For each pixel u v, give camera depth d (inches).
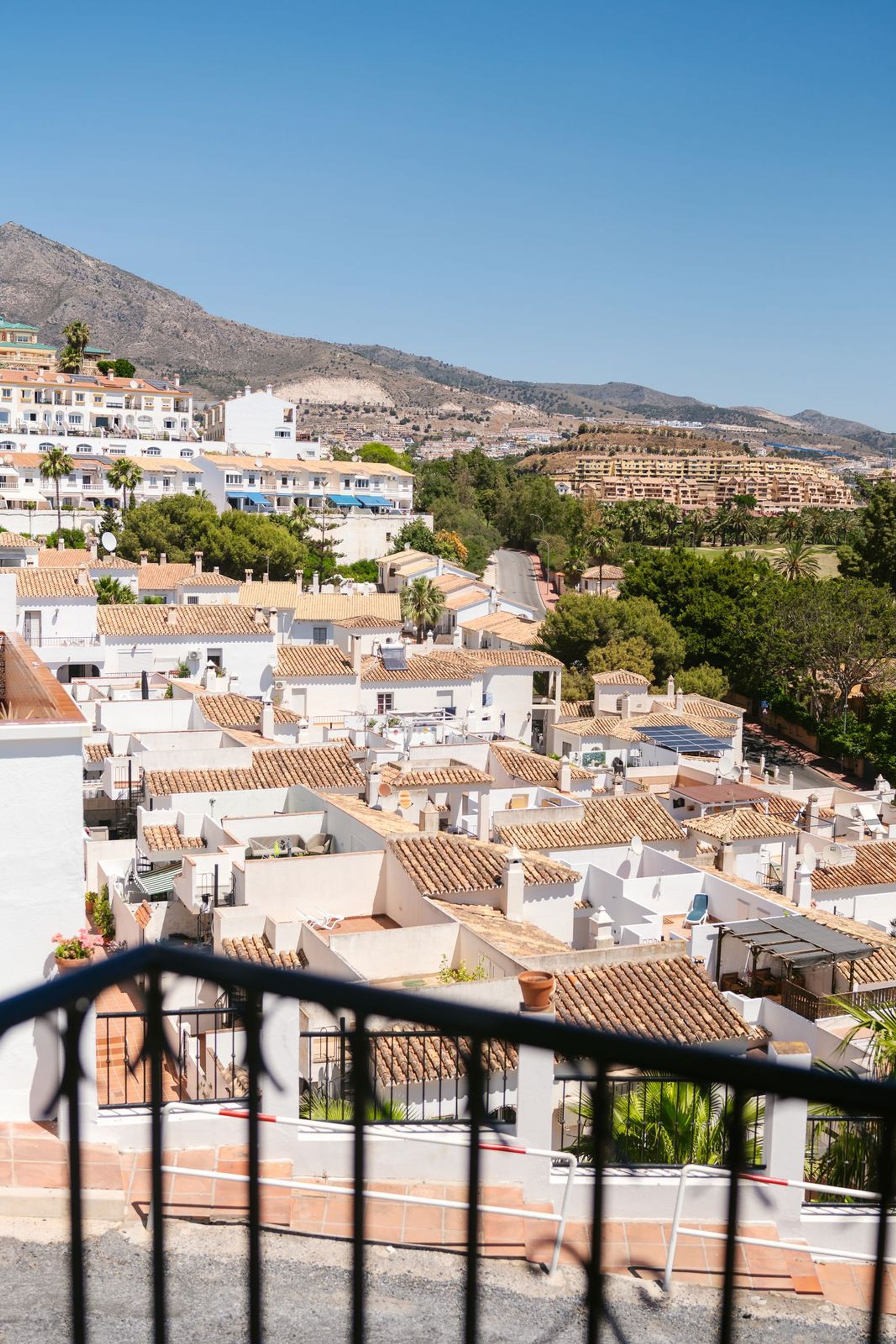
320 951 806.5
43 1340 297.0
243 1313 320.8
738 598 3668.8
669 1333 354.6
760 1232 432.5
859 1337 367.9
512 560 5644.7
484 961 822.5
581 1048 101.7
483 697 2605.8
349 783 1382.9
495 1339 330.3
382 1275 355.3
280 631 3009.4
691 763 2070.6
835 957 997.8
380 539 4869.6
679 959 863.1
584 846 1272.1
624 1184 434.6
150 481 4626.0
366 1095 128.1
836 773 3038.9
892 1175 131.7
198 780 1320.1
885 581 4104.3
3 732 448.8
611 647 3206.2
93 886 1165.7
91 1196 369.4
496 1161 434.6
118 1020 652.1
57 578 2265.0
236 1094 522.0
